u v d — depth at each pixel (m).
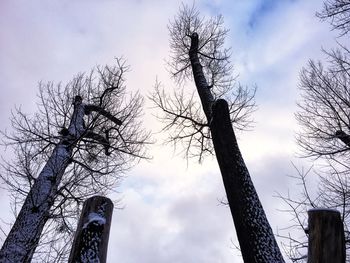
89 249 3.13
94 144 9.52
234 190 5.52
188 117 9.17
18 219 6.82
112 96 10.06
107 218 3.44
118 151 9.80
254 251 4.80
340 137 8.15
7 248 6.33
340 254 3.37
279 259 4.72
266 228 5.05
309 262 3.43
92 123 8.84
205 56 11.13
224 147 6.07
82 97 10.05
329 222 3.53
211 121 6.56
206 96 8.12
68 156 8.26
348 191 6.52
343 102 8.66
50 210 6.98
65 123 9.35
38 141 8.70
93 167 9.06
